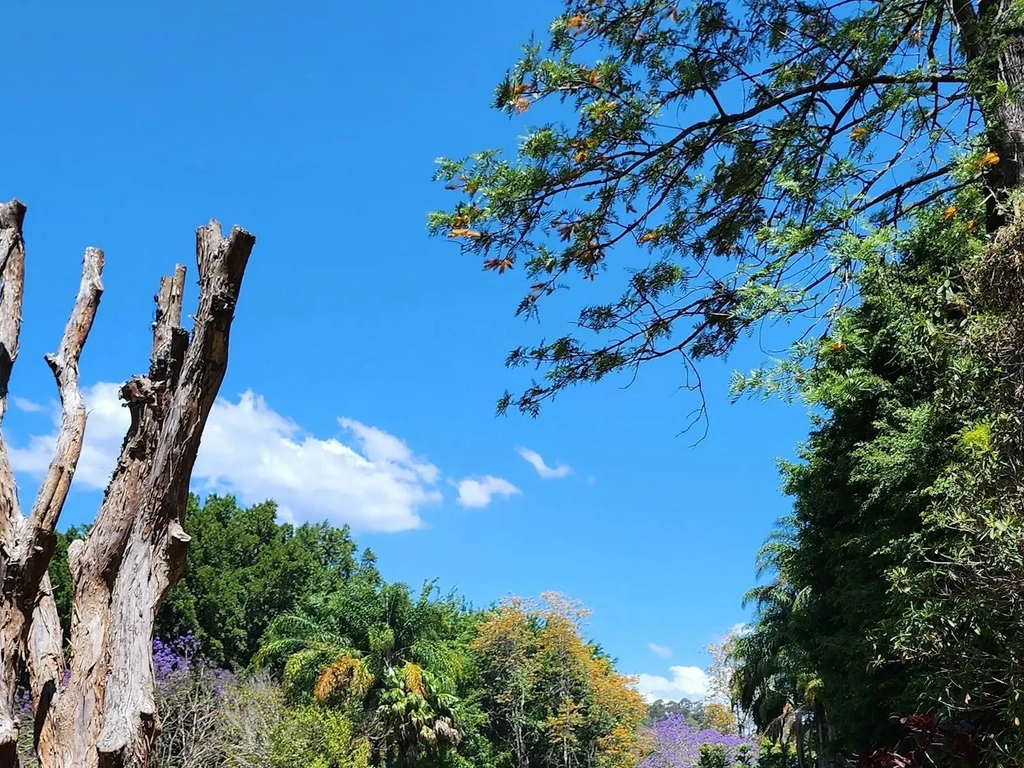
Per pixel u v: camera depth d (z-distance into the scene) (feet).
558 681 119.34
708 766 131.13
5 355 10.81
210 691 58.23
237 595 106.01
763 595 92.07
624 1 20.40
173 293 11.25
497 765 107.96
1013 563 9.40
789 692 95.50
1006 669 10.37
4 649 8.96
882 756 14.62
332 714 65.67
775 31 20.47
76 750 8.87
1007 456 9.93
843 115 20.76
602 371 22.47
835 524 35.78
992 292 10.80
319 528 151.12
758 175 20.89
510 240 20.95
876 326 17.28
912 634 11.89
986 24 17.03
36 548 9.26
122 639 9.30
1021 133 16.52
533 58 19.92
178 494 10.11
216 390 10.50
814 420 33.19
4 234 11.27
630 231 21.83
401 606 80.12
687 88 20.72
